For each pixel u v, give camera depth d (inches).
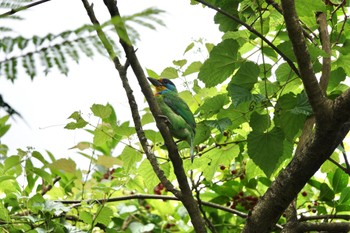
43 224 325.4
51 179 327.9
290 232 289.3
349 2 336.2
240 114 308.8
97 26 77.8
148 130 322.7
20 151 312.8
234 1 295.1
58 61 74.5
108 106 310.3
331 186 383.2
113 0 224.5
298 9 277.9
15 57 74.0
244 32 308.7
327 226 289.3
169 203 439.5
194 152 360.2
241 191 395.9
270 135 290.2
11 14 77.4
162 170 308.8
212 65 291.6
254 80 286.7
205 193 402.9
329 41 306.8
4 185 338.0
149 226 420.8
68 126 309.3
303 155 251.9
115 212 409.7
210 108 309.0
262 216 259.8
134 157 333.4
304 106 279.3
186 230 433.7
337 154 361.1
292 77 306.0
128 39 77.9
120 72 281.9
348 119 238.5
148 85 273.1
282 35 300.7
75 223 350.0
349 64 323.9
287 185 255.4
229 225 400.8
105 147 451.5
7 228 318.0
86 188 346.9
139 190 398.0
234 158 359.9
